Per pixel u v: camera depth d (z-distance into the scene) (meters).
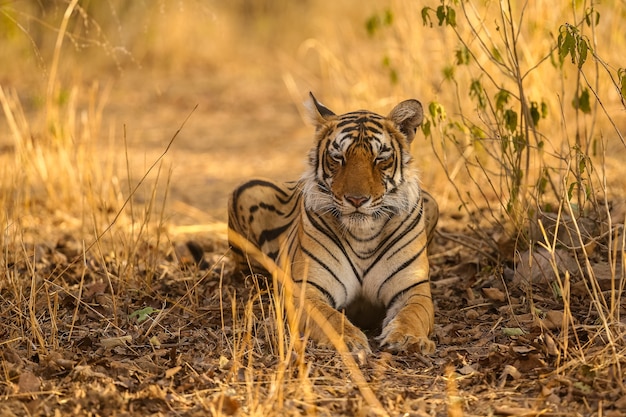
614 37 14.98
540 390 7.95
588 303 10.05
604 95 14.98
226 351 8.99
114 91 26.28
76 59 25.53
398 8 17.12
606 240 11.05
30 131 16.66
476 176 15.27
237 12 35.72
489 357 8.59
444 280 11.58
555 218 11.24
